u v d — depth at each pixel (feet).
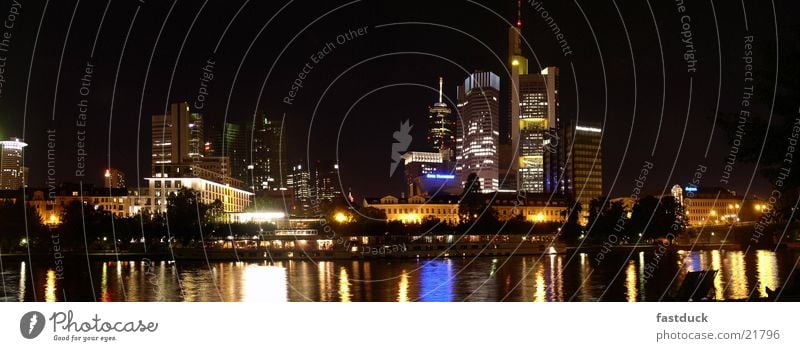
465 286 306.35
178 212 564.71
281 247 538.06
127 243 550.77
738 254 579.89
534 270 408.05
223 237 567.59
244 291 287.07
